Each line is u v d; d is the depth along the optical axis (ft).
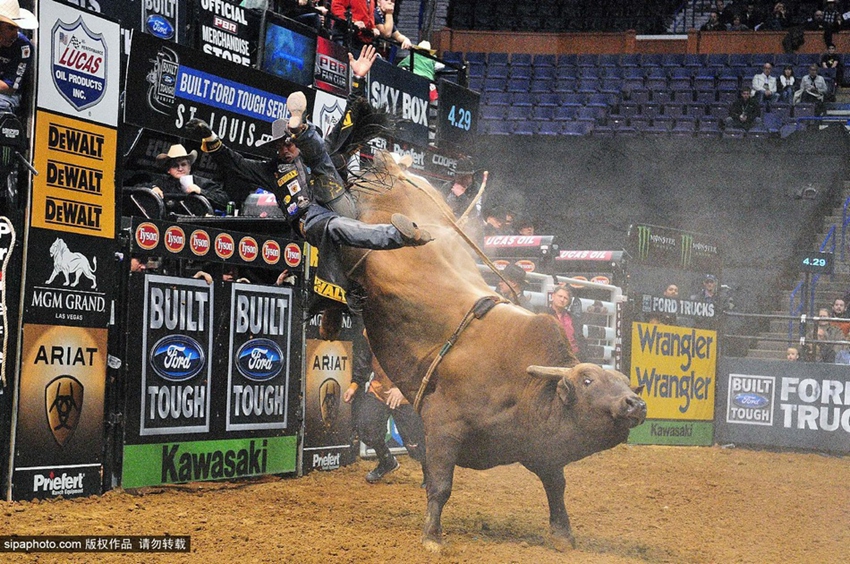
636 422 18.74
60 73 24.45
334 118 36.94
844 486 35.19
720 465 40.11
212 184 34.55
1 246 23.30
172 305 27.09
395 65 40.40
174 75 29.89
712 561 21.29
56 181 24.39
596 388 19.08
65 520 21.94
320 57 36.45
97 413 25.36
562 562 20.16
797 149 77.41
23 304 23.54
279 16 34.09
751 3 100.22
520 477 32.55
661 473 36.06
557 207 77.51
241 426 29.01
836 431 46.52
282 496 27.02
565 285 40.70
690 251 48.47
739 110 82.12
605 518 25.98
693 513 27.40
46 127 24.12
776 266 73.51
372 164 23.66
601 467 36.94
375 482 30.50
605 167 78.43
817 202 75.05
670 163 78.23
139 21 30.37
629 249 46.16
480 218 48.91
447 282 21.86
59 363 24.41
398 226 19.94
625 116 85.46
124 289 26.09
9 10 22.97
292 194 22.49
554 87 92.22
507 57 96.53
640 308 45.85
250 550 19.97
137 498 25.35
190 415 27.55
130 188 29.35
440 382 21.06
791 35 92.73
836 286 68.74
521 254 45.09
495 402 20.42
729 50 95.20
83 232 25.03
